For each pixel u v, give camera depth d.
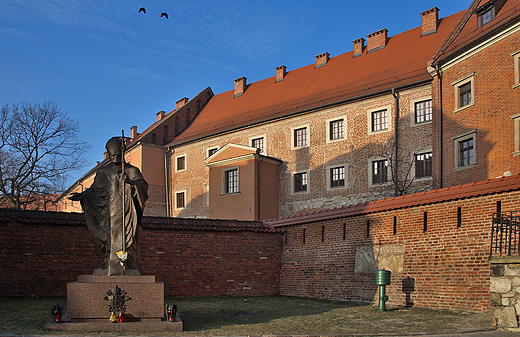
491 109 23.91
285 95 42.81
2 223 15.30
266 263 19.44
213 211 39.72
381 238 16.17
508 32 23.11
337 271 17.45
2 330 9.67
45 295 15.53
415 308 14.42
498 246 12.91
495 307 10.94
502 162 23.11
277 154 39.81
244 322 12.13
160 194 48.94
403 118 32.12
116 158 10.85
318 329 11.20
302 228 19.25
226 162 39.25
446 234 14.28
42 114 41.53
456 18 35.56
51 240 15.88
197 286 17.86
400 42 37.75
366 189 33.59
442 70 27.77
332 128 36.66
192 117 52.81
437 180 27.48
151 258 17.28
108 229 10.71
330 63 42.88
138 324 9.94
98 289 10.09
